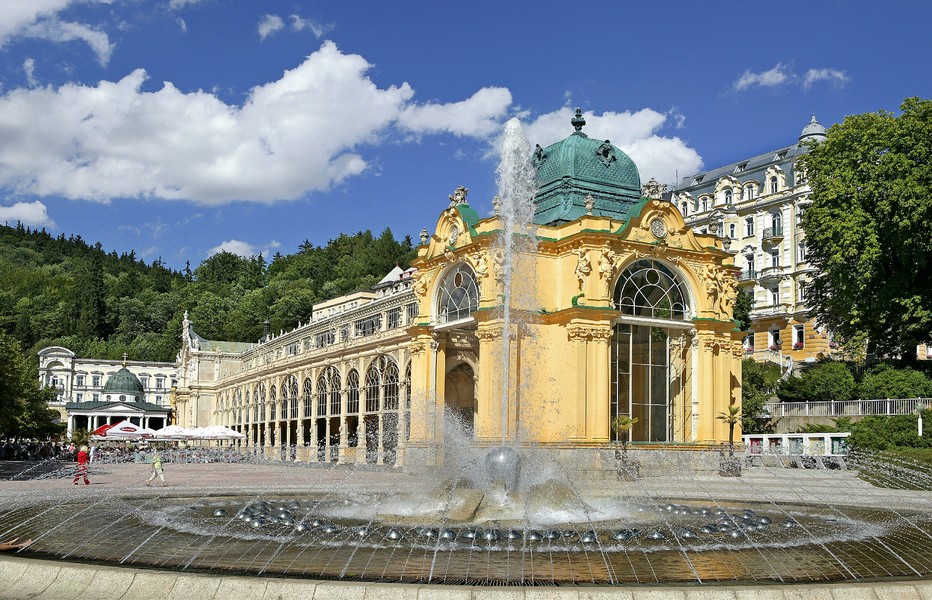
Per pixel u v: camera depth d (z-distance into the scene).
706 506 30.50
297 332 105.94
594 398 50.62
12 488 41.31
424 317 60.25
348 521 24.34
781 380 76.50
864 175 57.81
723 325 56.44
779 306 91.25
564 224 54.16
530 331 52.25
